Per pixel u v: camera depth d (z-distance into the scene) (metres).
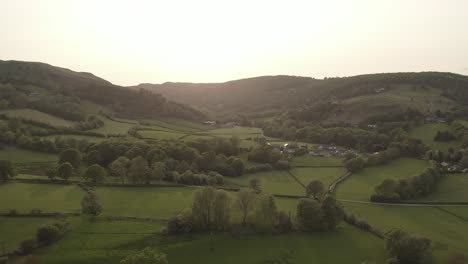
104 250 78.62
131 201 110.56
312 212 95.88
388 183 126.75
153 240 84.56
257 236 91.12
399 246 81.69
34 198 106.12
